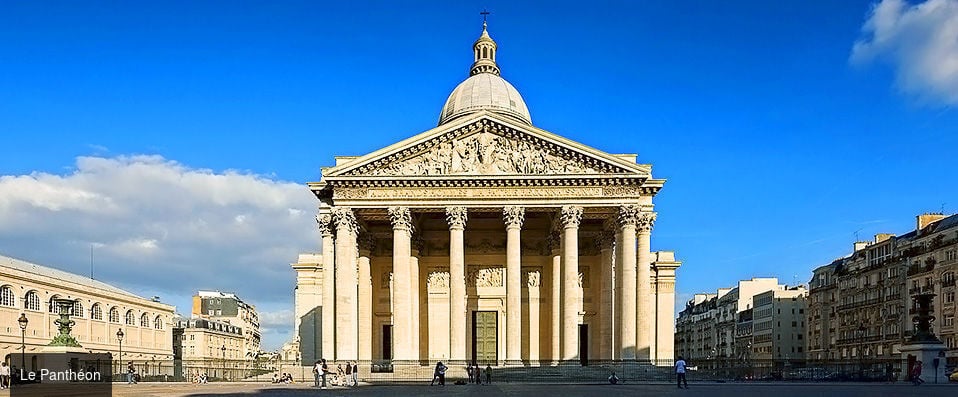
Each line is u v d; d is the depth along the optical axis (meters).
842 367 92.12
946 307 128.88
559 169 91.00
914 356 80.06
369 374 88.38
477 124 91.88
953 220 133.12
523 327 108.75
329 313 93.19
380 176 91.00
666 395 57.88
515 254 90.19
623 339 88.88
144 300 171.88
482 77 144.75
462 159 91.75
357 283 99.06
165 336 182.50
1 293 121.25
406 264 91.19
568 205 90.62
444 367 79.44
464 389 69.81
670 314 113.00
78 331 143.12
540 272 109.88
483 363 88.62
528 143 91.75
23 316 89.06
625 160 89.81
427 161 92.06
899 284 143.75
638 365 86.38
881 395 57.00
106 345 153.00
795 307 195.25
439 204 91.50
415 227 102.75
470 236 110.88
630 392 62.69
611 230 99.69
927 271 135.00
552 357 102.81
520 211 90.94
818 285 180.38
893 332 144.25
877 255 154.25
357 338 95.75
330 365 89.19
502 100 141.88
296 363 102.19
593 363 90.31
